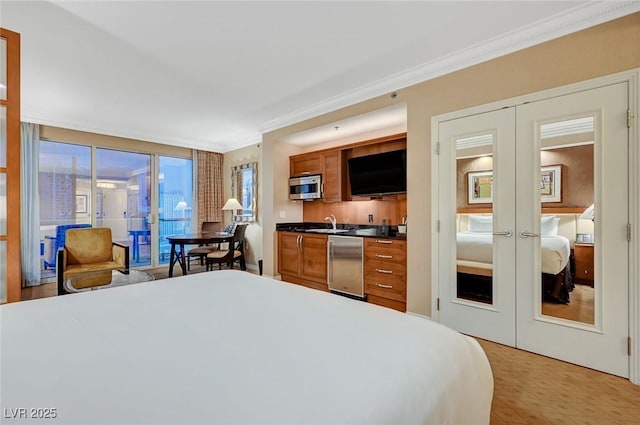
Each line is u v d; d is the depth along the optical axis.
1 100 1.95
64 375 0.79
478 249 2.62
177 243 4.54
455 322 2.74
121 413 0.64
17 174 2.00
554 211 2.26
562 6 2.04
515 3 2.02
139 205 5.52
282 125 4.55
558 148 2.23
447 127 2.77
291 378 0.78
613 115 2.01
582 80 2.12
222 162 6.50
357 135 4.48
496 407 1.70
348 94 3.53
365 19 2.18
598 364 2.07
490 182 2.54
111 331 1.08
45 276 4.55
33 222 4.32
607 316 2.04
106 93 3.55
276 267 4.78
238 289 1.67
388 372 0.81
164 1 1.96
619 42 1.99
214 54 2.67
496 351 2.37
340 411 0.66
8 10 2.03
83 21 2.17
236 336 1.04
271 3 2.00
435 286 2.85
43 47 2.53
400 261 3.23
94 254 4.05
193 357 0.89
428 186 2.90
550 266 2.28
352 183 4.20
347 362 0.86
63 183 4.71
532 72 2.32
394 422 0.68
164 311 1.30
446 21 2.21
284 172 4.96
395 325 1.15
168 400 0.69
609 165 2.03
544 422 1.58
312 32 2.34
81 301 1.44
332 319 1.21
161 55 2.68
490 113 2.53
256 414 0.64
